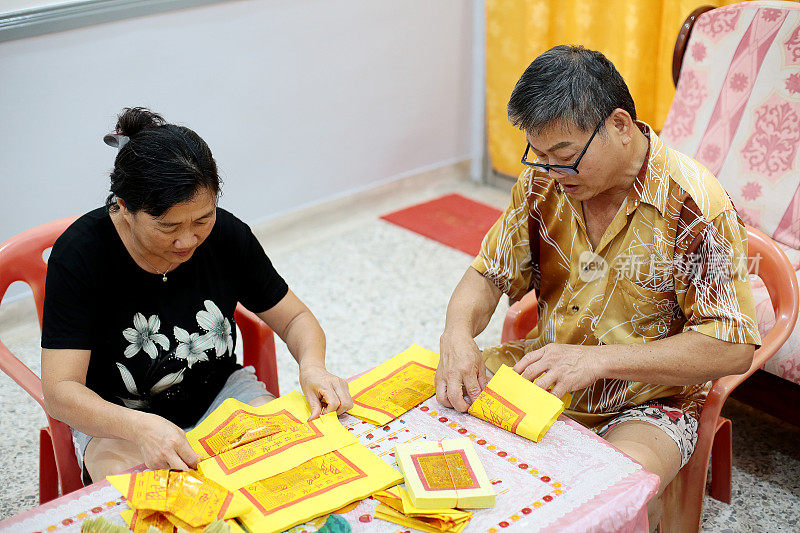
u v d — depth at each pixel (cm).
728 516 216
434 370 167
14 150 304
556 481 132
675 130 277
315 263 363
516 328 205
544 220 176
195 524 122
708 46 267
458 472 131
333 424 148
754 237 194
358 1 377
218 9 335
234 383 183
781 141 249
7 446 253
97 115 320
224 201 367
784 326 188
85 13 300
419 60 414
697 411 180
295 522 123
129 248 161
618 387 174
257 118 365
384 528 124
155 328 168
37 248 198
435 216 409
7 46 290
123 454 163
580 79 146
